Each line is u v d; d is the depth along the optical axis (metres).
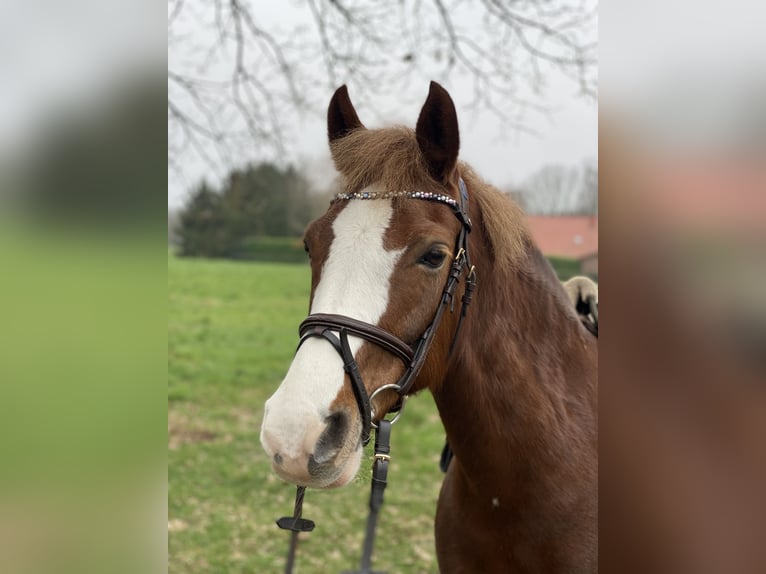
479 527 1.88
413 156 1.66
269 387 7.64
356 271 1.51
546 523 1.78
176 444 5.71
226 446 5.71
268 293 13.23
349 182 1.67
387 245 1.54
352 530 4.34
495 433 1.79
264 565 3.86
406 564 3.92
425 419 6.71
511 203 1.89
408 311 1.54
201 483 4.93
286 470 1.35
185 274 14.29
